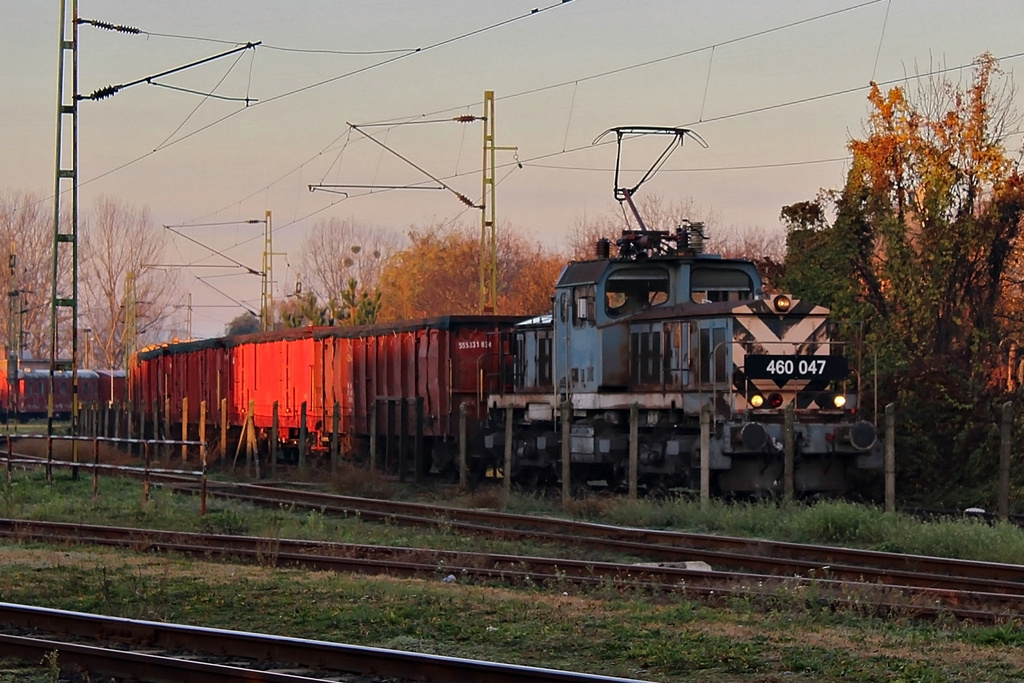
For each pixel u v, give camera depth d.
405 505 33.12
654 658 15.30
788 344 32.81
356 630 17.09
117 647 15.66
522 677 13.25
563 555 25.31
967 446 35.66
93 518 31.17
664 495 34.38
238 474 49.78
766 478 32.50
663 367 34.56
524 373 41.59
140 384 75.75
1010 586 20.41
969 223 40.56
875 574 21.55
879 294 41.25
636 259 36.22
